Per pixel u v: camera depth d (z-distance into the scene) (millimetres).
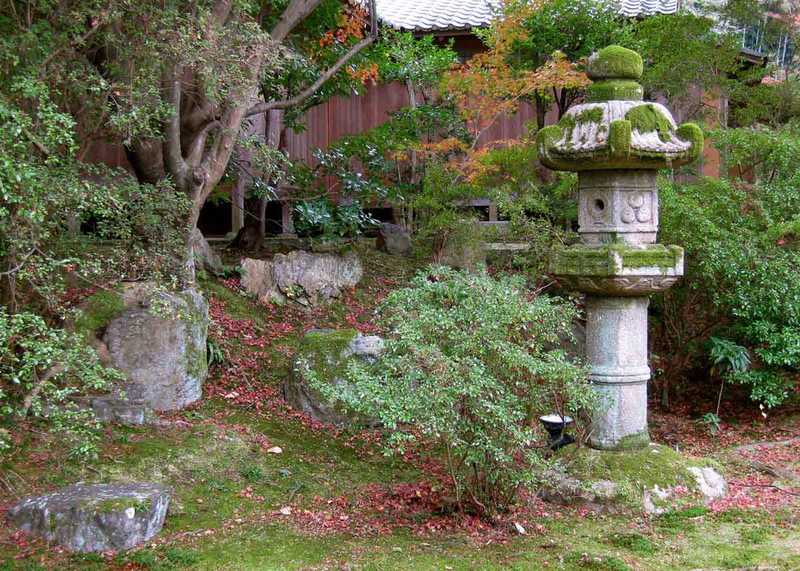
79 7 5672
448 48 11359
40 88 4820
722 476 6008
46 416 5270
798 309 7844
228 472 5840
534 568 4469
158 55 5949
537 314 5293
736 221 8414
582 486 5469
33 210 4520
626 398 5949
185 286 7199
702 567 4543
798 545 4883
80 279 6641
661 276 5785
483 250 9992
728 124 12680
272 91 10477
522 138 10414
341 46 10266
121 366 6574
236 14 6605
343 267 10133
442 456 6406
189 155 7531
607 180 5883
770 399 7934
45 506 4664
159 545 4684
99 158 10258
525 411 5184
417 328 5102
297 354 7426
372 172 11234
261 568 4418
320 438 6844
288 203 11922
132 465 5586
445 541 4883
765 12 13297
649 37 10656
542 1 10227
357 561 4523
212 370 7652
